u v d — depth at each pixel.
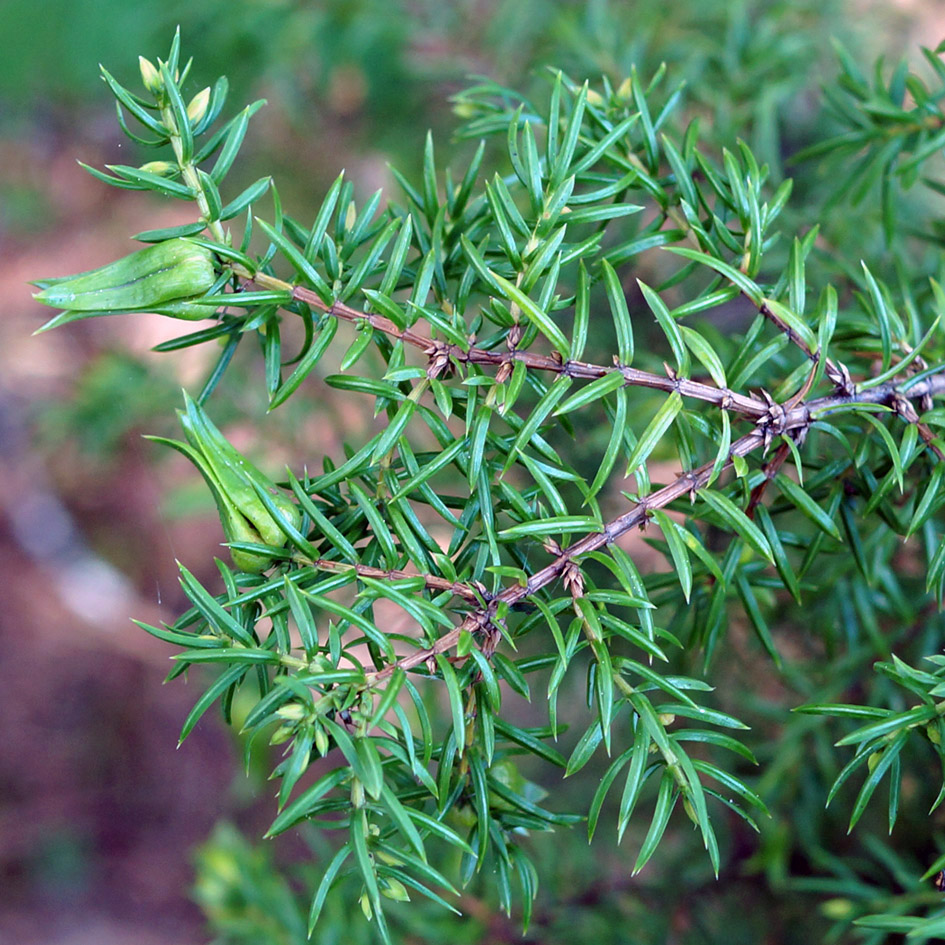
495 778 0.21
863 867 0.29
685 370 0.21
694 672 0.32
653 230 0.23
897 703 0.28
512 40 0.38
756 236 0.22
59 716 0.87
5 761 0.85
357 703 0.20
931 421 0.21
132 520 0.90
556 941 0.31
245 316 0.21
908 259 0.32
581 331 0.21
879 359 0.24
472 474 0.20
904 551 0.28
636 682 0.32
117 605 0.89
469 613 0.20
